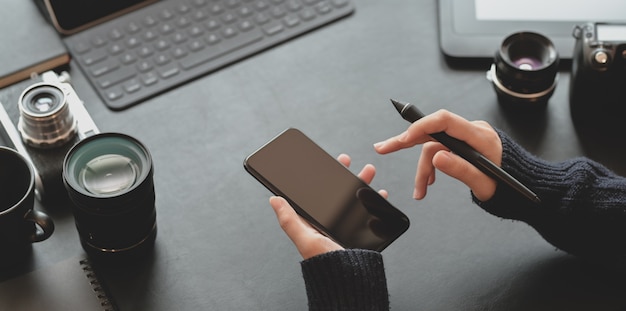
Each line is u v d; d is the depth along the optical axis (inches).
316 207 37.3
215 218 40.4
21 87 41.2
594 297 37.9
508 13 47.0
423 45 47.3
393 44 47.2
